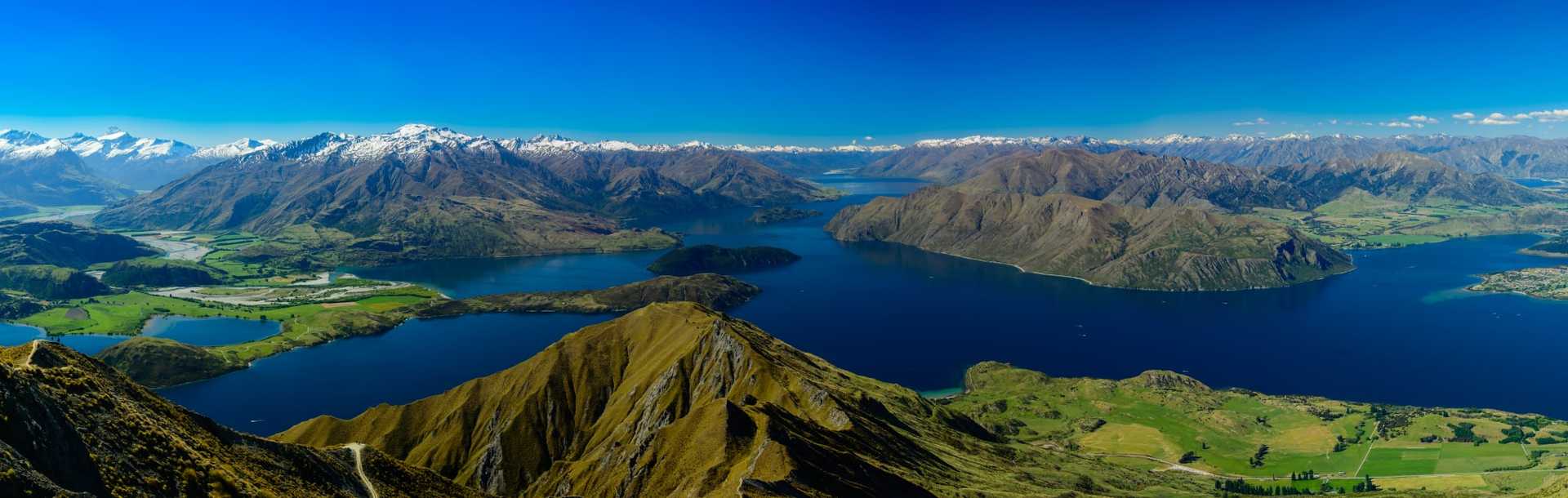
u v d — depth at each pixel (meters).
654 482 178.62
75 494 69.38
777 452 162.62
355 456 126.81
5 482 64.12
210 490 86.81
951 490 194.25
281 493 96.94
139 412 92.75
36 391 79.31
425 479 133.62
